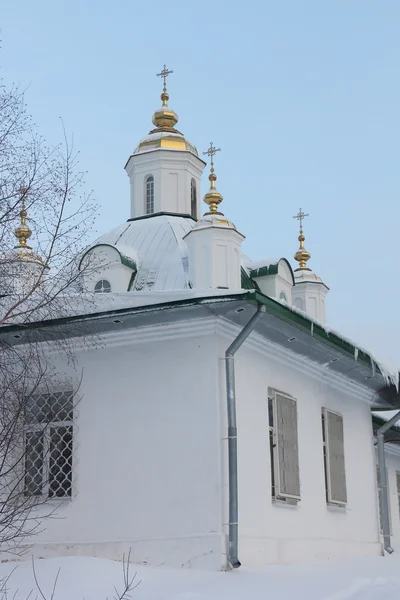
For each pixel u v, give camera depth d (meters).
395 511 22.25
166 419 11.55
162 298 11.24
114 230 16.73
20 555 10.96
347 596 9.27
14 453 10.86
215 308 11.05
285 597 8.92
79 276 10.55
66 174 10.08
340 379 15.21
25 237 10.31
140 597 8.70
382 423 18.81
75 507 11.84
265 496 11.99
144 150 18.86
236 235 13.42
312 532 13.34
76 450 12.05
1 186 9.77
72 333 11.77
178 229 16.08
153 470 11.45
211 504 10.91
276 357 13.02
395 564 12.66
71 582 9.29
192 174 19.20
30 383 11.77
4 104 9.89
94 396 12.14
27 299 10.26
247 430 11.82
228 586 9.34
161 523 11.20
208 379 11.36
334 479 14.50
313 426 14.09
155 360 11.83
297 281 20.19
